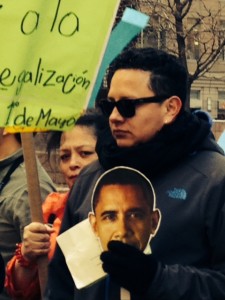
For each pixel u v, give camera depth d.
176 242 3.04
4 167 4.44
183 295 2.93
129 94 3.12
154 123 3.13
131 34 4.03
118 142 3.16
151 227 3.05
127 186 3.07
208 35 25.47
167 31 19.38
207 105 34.34
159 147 3.09
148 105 3.12
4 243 4.32
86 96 3.62
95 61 3.62
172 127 3.12
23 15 3.54
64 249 3.16
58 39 3.58
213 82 34.19
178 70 3.18
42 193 4.44
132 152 3.11
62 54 3.58
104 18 3.62
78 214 3.30
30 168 3.68
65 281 3.41
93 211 3.13
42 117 3.57
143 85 3.13
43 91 3.57
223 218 3.03
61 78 3.59
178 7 17.25
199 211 3.04
